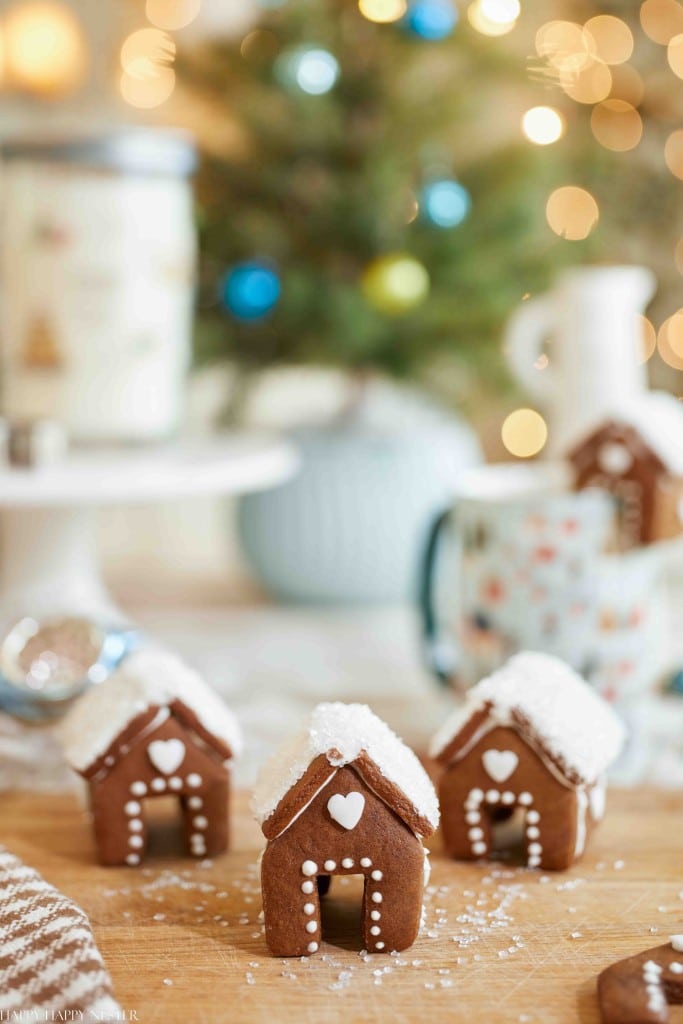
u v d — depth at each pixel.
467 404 1.23
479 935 0.73
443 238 1.13
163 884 0.77
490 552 0.89
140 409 0.98
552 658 0.81
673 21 1.39
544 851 0.77
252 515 1.21
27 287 0.96
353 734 0.71
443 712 0.97
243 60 1.12
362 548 1.19
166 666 0.79
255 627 1.17
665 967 0.69
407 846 0.71
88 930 0.70
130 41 1.35
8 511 1.00
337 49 1.11
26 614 0.93
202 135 1.25
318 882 0.75
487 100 1.20
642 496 0.90
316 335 1.15
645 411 0.92
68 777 0.88
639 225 1.44
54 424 0.97
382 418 1.29
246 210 1.14
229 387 1.23
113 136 0.95
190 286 1.01
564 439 0.94
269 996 0.69
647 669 0.91
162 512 1.51
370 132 1.12
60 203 0.95
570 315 0.94
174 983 0.70
